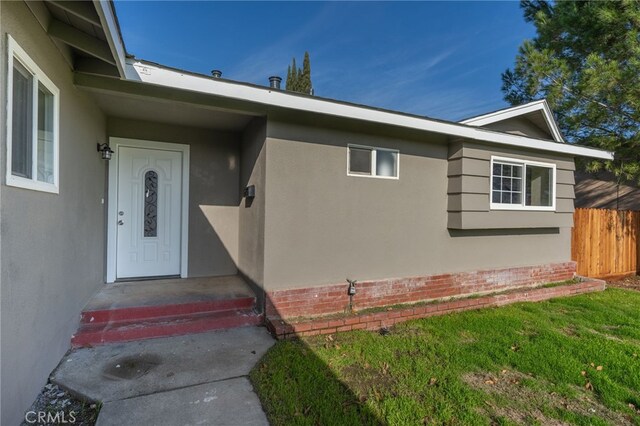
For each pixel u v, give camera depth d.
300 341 3.72
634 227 8.18
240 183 5.46
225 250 5.48
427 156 5.18
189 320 3.85
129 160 4.95
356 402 2.61
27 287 2.26
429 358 3.40
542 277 6.29
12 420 2.06
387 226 4.87
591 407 2.68
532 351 3.58
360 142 4.64
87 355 3.15
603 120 7.11
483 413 2.55
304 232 4.30
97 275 4.35
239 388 2.73
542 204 6.13
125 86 3.48
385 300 4.80
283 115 4.15
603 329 4.35
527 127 6.87
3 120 1.93
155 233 5.14
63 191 2.96
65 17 2.55
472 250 5.60
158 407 2.45
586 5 6.94
